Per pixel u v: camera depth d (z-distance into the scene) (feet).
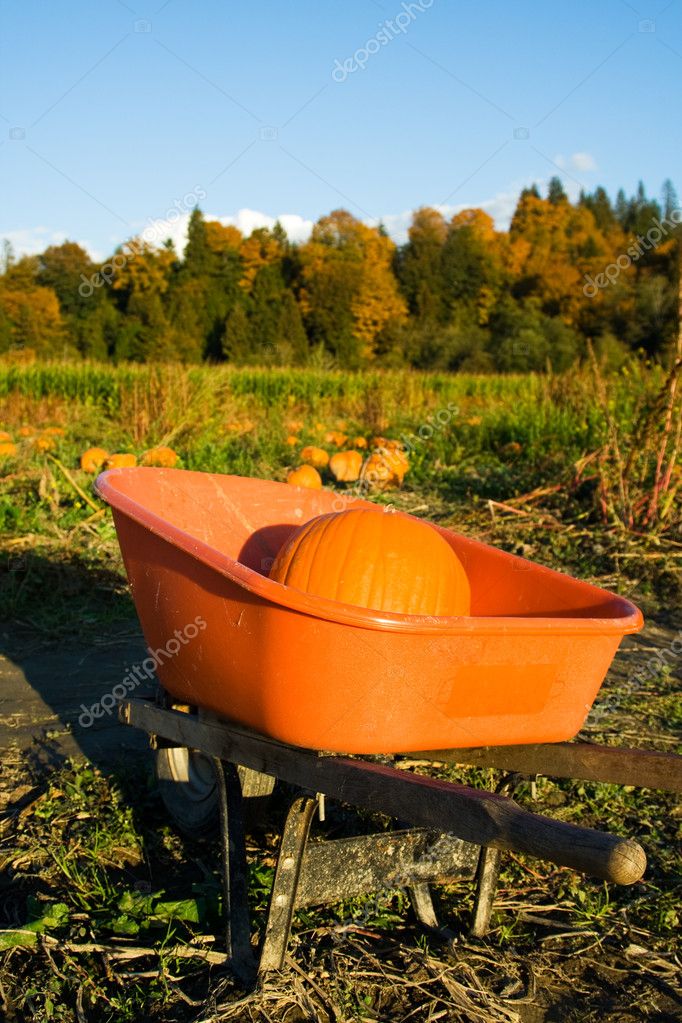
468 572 10.49
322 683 7.34
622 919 9.61
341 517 9.66
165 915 9.04
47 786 11.92
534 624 7.37
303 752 7.85
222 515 11.89
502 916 9.58
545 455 33.63
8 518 24.35
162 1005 7.83
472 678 7.41
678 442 25.27
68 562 21.47
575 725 8.29
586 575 23.36
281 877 7.93
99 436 41.73
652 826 11.60
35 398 57.21
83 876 9.78
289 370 71.72
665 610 21.57
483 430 40.91
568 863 5.79
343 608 6.96
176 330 149.18
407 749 7.63
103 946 8.52
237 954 8.26
